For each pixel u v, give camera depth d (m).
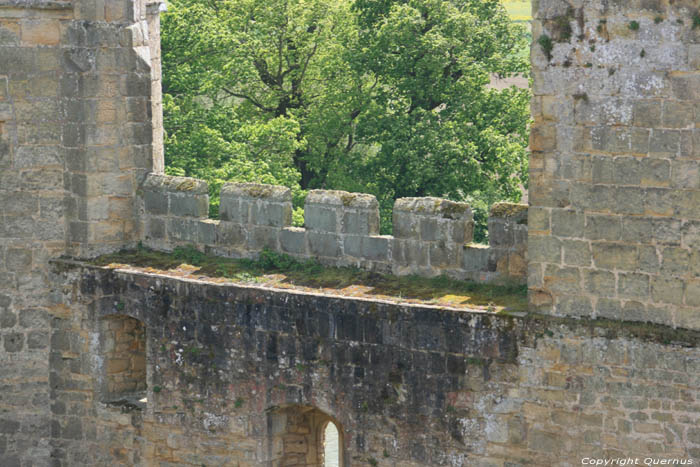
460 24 53.97
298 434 26.55
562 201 22.20
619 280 22.02
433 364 23.72
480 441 23.64
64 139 27.23
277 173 52.44
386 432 24.47
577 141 21.89
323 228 25.83
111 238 27.67
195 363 26.28
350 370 24.55
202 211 27.38
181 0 58.00
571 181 22.08
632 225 21.73
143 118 27.62
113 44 26.83
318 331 24.67
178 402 26.69
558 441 22.95
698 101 20.89
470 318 23.17
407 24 53.06
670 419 21.95
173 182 27.53
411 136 52.16
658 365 21.84
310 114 58.06
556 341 22.58
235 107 60.44
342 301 24.27
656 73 21.09
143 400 27.84
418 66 53.16
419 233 24.78
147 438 27.30
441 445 24.02
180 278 26.14
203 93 54.84
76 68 26.75
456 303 23.62
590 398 22.53
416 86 53.50
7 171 27.25
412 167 51.25
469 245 24.41
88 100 26.84
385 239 25.20
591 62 21.55
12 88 26.86
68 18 26.69
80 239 27.53
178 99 54.59
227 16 59.34
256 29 58.41
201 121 53.78
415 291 24.41
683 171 21.19
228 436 26.25
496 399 23.33
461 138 52.25
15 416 28.30
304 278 25.62
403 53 53.56
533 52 21.97
